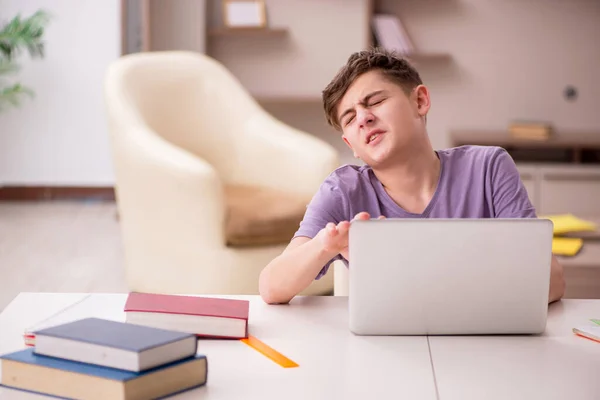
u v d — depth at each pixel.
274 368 1.34
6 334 1.50
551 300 1.72
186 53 3.98
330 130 5.85
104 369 1.20
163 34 5.41
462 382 1.29
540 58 5.67
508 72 5.69
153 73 3.83
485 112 5.73
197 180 3.22
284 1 5.66
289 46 5.71
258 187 3.75
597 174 5.01
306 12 5.68
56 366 1.21
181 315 1.46
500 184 1.87
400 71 1.75
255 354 1.41
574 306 1.71
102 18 6.02
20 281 4.15
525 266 1.47
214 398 1.22
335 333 1.52
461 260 1.47
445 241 1.46
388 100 1.73
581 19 5.62
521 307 1.49
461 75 5.70
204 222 3.25
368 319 1.49
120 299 1.71
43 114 6.11
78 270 4.37
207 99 3.90
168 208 3.34
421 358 1.39
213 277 3.26
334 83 1.76
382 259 1.47
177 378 1.23
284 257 1.70
